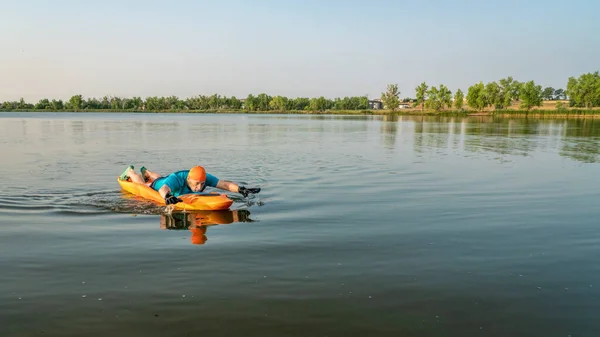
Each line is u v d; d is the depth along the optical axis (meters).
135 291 4.67
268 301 4.45
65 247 6.16
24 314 4.16
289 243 6.38
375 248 6.17
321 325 3.99
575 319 4.12
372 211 8.39
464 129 40.62
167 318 4.09
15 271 5.24
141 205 8.78
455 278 5.09
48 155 17.47
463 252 6.02
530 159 16.91
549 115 82.25
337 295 4.61
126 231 7.00
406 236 6.76
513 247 6.25
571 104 100.12
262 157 17.17
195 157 17.12
